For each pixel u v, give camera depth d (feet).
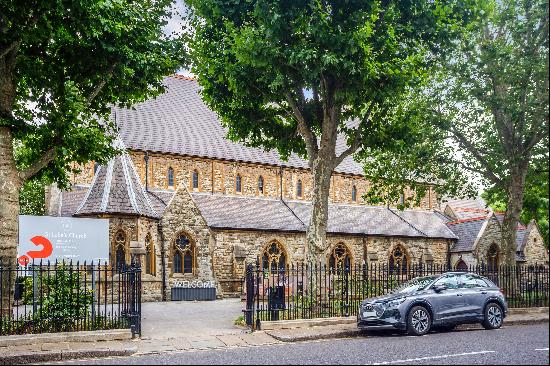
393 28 58.29
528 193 76.54
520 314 60.64
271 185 134.31
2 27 50.90
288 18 57.11
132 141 116.57
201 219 108.17
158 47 64.28
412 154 77.97
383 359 33.94
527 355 31.73
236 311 75.87
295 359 34.76
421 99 77.10
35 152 63.10
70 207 103.96
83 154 63.87
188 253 107.04
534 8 49.70
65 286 49.29
